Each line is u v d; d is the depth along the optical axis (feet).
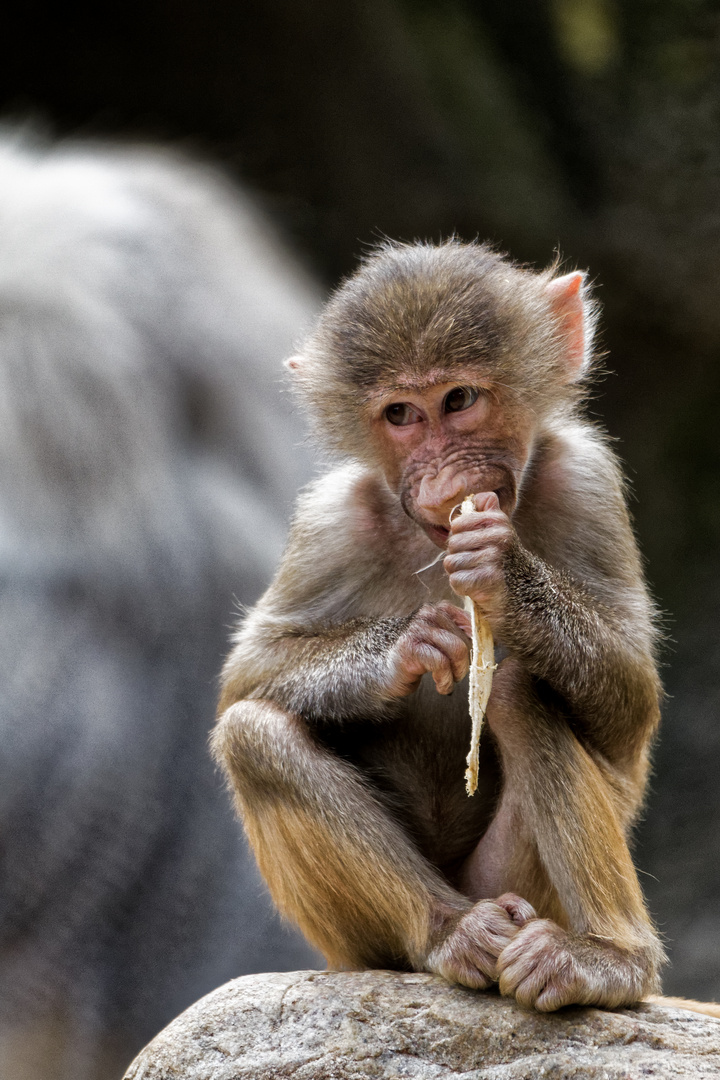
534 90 86.33
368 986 19.42
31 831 38.14
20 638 38.24
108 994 38.86
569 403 24.36
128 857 39.17
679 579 78.74
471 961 19.07
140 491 39.58
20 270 39.40
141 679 39.83
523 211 80.02
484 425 21.93
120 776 39.04
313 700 22.08
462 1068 18.10
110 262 40.52
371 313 22.38
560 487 23.38
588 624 20.93
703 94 84.48
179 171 48.26
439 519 21.61
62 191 41.65
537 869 20.99
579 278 24.47
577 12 86.79
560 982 18.21
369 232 76.54
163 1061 19.13
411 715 23.31
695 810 68.39
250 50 74.38
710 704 72.95
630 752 21.83
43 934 38.14
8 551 38.70
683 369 82.58
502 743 20.86
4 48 72.69
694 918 62.28
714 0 86.02
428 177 78.64
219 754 22.52
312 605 24.02
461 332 21.70
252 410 41.83
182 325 41.24
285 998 19.43
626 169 83.82
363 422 22.84
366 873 20.75
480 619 20.48
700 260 81.10
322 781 21.04
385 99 78.43
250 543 40.93
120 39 73.41
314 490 25.14
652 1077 17.16
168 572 39.88
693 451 81.71
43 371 38.93
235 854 40.47
